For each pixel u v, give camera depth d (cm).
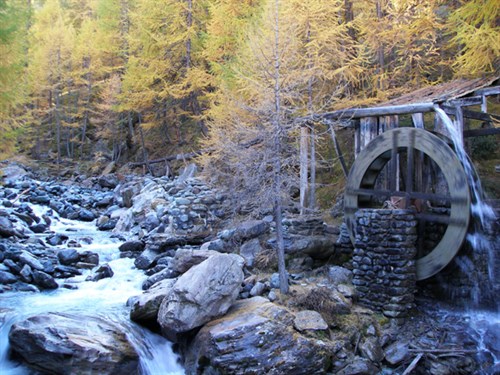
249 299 701
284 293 725
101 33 2812
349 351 636
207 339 594
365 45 1296
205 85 1762
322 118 987
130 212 1428
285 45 802
